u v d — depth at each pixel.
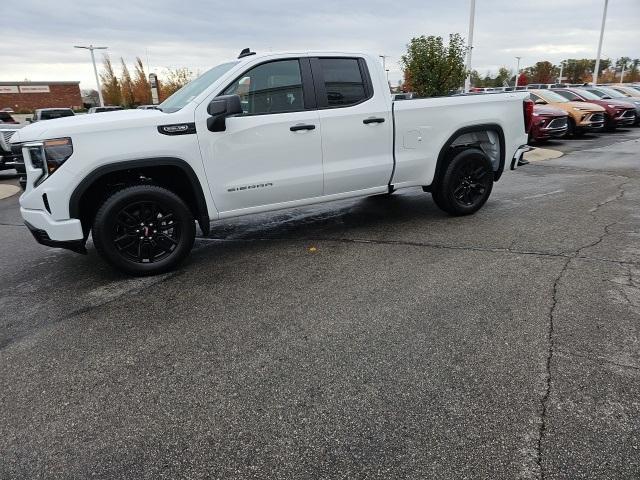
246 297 3.80
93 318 3.54
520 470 2.00
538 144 14.46
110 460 2.15
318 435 2.25
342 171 4.88
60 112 26.36
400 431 2.25
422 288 3.81
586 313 3.29
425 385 2.58
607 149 12.80
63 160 3.77
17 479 2.06
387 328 3.20
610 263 4.19
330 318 3.38
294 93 4.60
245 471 2.06
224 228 5.97
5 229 6.43
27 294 4.06
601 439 2.15
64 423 2.40
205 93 4.24
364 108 4.89
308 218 6.30
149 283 4.18
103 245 4.03
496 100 5.76
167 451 2.19
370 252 4.75
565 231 5.21
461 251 4.66
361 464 2.06
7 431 2.36
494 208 6.41
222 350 3.02
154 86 34.53
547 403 2.40
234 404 2.49
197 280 4.21
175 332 3.28
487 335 3.05
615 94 20.12
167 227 4.32
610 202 6.56
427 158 5.40
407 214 6.25
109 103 46.84
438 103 5.34
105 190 4.19
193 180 4.21
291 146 4.57
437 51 12.90
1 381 2.78
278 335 3.17
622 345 2.89
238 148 4.34
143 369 2.85
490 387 2.54
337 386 2.60
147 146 3.96
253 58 4.45
